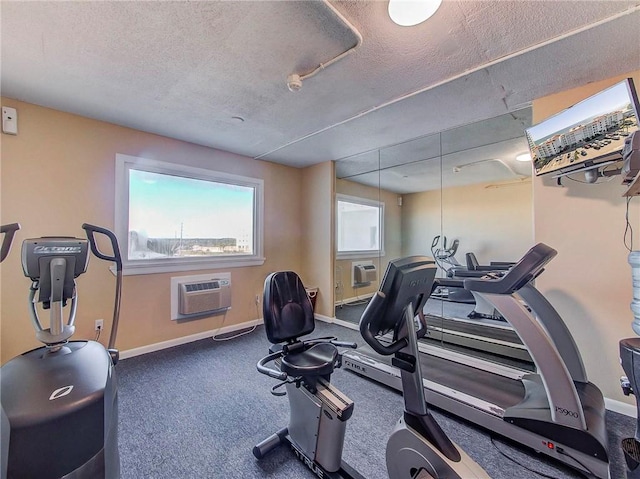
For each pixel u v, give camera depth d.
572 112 1.80
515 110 2.48
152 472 1.42
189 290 3.21
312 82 2.04
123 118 2.64
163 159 3.09
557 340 1.90
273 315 1.78
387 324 1.17
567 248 2.11
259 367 1.51
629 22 1.45
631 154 1.33
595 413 1.54
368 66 1.84
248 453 1.56
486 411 1.72
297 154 3.79
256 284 3.95
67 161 2.51
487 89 2.13
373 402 2.08
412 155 3.44
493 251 2.83
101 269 2.68
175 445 1.62
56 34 1.54
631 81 1.48
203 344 3.18
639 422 1.31
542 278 2.21
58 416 0.99
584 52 1.70
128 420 1.83
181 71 1.91
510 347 2.66
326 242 4.16
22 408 0.97
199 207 3.45
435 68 1.87
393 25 1.48
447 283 1.98
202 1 1.33
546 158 2.03
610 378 1.96
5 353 2.24
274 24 1.48
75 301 1.45
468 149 2.97
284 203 4.31
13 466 0.92
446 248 3.19
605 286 1.98
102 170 2.69
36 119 2.37
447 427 1.79
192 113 2.54
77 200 2.55
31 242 1.28
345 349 2.88
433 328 3.21
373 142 3.30
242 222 3.87
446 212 3.18
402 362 1.21
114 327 1.83
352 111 2.51
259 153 3.73
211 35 1.56
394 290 1.11
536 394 1.76
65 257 1.36
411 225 3.50
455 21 1.45
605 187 1.98
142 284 2.94
